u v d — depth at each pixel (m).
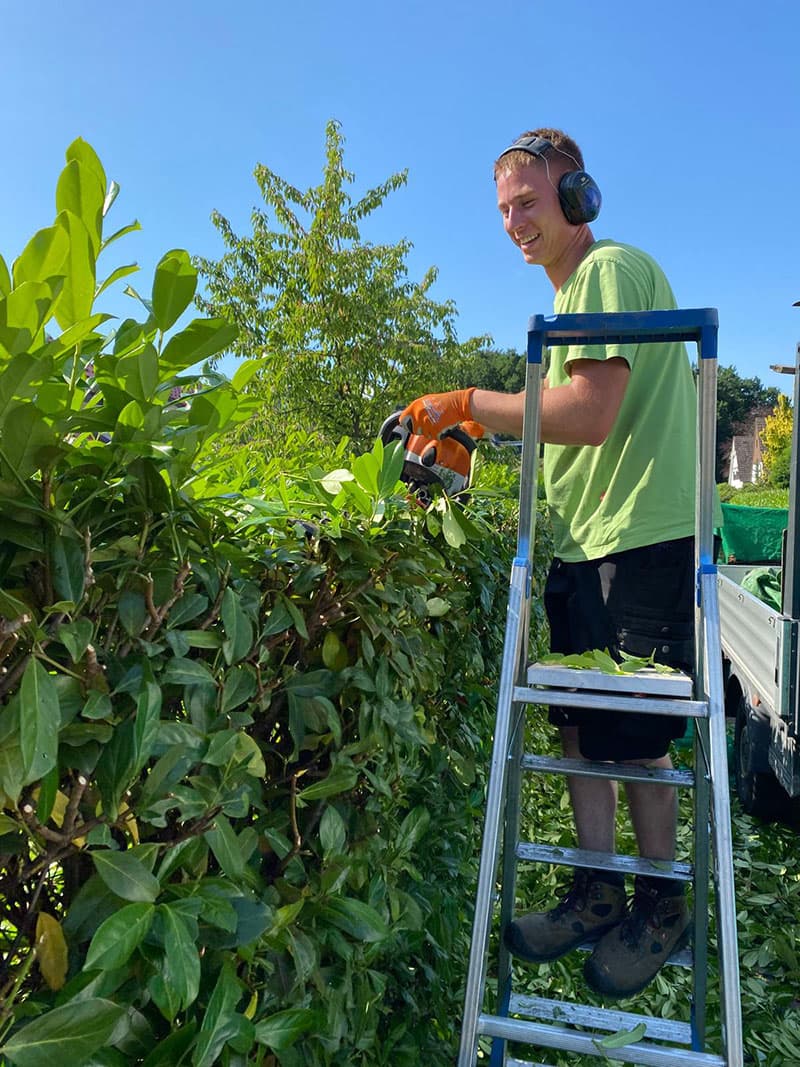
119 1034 0.84
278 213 10.91
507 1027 1.59
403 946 1.74
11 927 0.89
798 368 2.74
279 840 1.20
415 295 11.32
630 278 1.93
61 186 0.85
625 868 1.83
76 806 0.83
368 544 1.32
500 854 2.96
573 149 2.19
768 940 2.80
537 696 1.71
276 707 1.26
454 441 1.98
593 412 1.85
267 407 9.89
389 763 1.51
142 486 0.89
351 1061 1.42
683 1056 1.53
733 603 4.25
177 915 0.86
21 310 0.78
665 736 1.95
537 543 4.63
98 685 0.85
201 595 1.01
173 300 0.89
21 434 0.76
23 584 0.84
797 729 2.73
